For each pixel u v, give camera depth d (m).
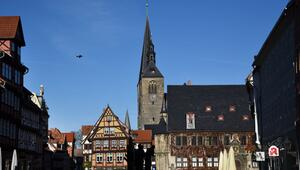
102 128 104.88
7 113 50.50
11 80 52.47
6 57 49.25
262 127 60.56
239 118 89.38
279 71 48.31
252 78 72.25
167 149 86.94
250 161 86.00
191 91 93.50
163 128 88.56
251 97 74.81
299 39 38.56
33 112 68.12
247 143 87.06
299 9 38.44
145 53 162.62
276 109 50.44
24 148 61.16
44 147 80.50
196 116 89.25
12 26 53.44
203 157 86.81
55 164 97.94
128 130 109.94
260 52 57.50
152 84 153.38
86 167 103.88
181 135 87.50
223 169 39.44
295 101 40.72
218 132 87.69
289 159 44.09
